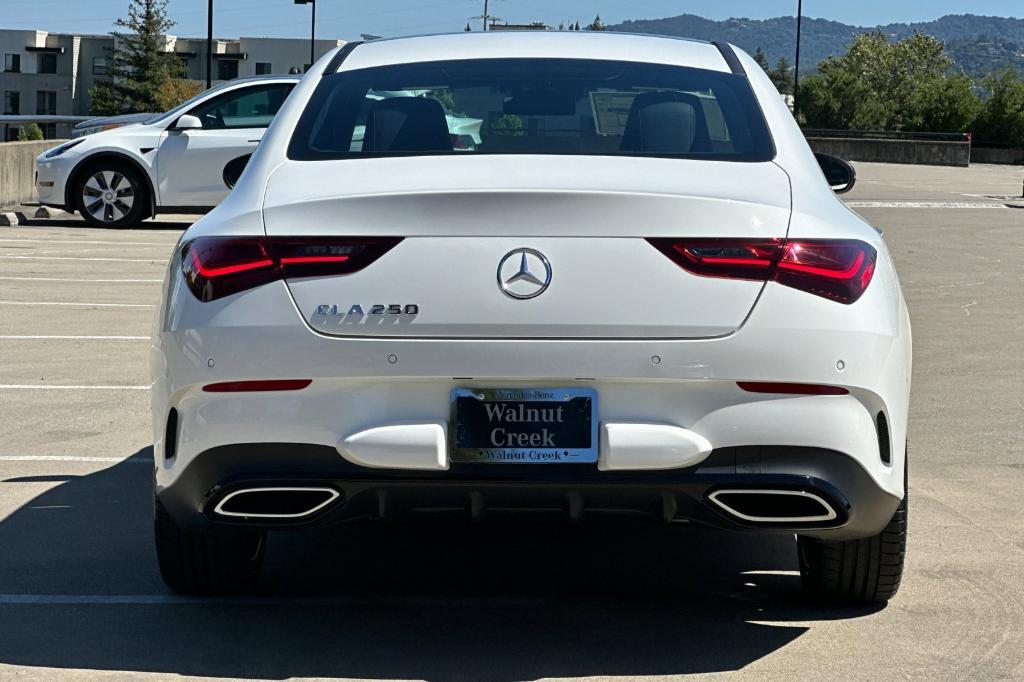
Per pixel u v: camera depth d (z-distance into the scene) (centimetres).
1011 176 4156
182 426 340
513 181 341
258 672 345
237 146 1667
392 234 329
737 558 453
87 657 355
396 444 325
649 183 343
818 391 329
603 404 328
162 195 1678
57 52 12756
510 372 325
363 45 453
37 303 1058
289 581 423
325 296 329
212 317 333
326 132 386
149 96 11044
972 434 656
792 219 335
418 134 385
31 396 716
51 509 504
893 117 8400
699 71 421
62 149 1694
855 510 338
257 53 12775
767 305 327
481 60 423
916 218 2155
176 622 383
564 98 398
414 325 326
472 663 352
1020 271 1393
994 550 461
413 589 416
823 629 380
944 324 1021
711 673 345
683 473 328
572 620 387
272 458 333
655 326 325
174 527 382
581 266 326
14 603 398
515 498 334
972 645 367
